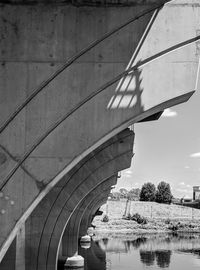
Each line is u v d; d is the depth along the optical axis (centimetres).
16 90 850
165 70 874
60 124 852
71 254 3309
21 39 858
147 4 882
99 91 862
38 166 841
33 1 863
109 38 871
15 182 834
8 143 841
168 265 3434
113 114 857
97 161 2345
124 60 869
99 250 4444
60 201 2348
